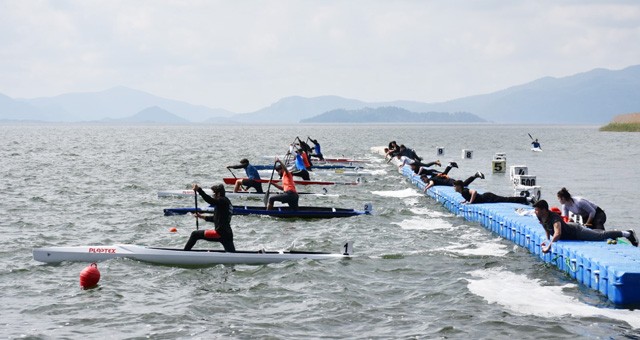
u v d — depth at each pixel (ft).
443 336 39.45
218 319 42.78
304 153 146.30
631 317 41.93
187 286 50.29
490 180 133.90
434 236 70.08
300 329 40.88
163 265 56.18
